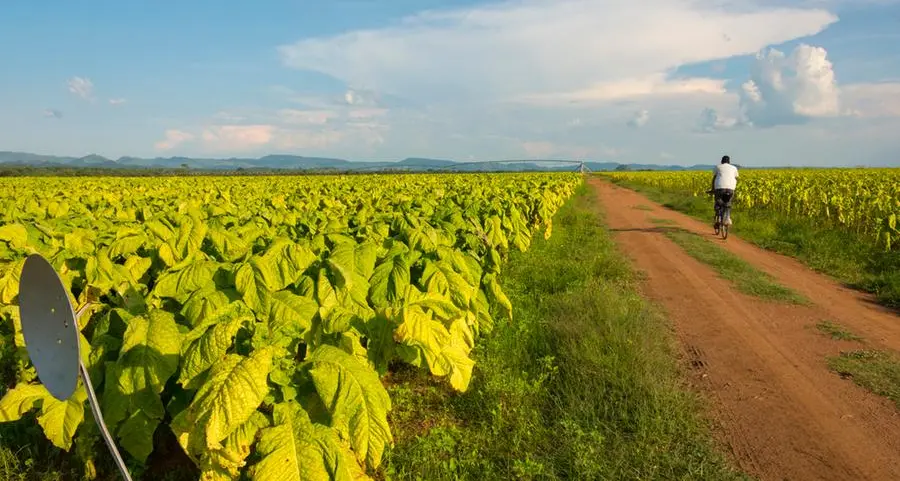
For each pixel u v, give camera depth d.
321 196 13.52
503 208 9.23
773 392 4.90
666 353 5.75
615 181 65.19
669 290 8.51
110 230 5.76
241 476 2.75
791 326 6.73
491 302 4.99
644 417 4.20
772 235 14.20
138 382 2.81
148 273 4.63
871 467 3.79
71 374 2.17
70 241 4.62
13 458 3.69
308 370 2.82
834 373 5.30
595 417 4.26
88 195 14.12
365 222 6.76
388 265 3.91
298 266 3.43
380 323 3.32
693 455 3.88
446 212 7.46
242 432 2.55
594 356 5.09
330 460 2.54
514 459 3.83
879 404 4.67
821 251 11.47
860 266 10.16
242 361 2.44
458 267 4.35
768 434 4.21
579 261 10.20
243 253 4.19
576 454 3.82
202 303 3.10
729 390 4.95
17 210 8.18
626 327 5.95
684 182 37.62
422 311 3.22
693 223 18.02
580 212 19.84
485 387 4.67
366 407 2.60
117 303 3.87
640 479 3.60
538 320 6.30
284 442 2.53
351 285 3.39
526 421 4.26
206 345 2.57
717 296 8.14
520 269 8.99
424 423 4.37
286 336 3.04
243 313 3.04
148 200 12.52
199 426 2.31
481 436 4.11
